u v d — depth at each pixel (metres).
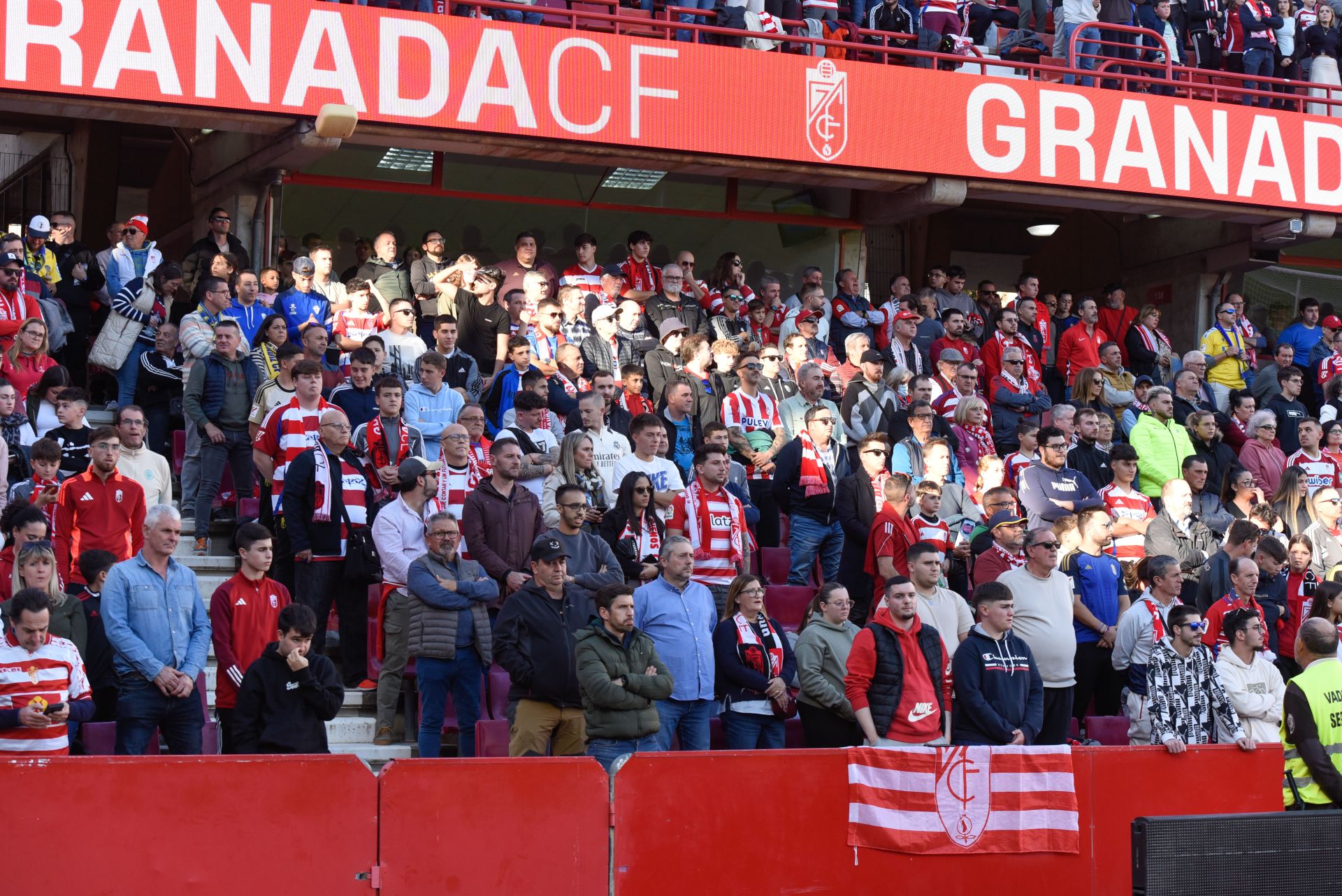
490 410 12.69
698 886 7.82
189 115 13.36
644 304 15.38
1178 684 9.39
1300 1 20.78
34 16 12.75
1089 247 21.05
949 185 16.03
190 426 11.84
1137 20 18.97
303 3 13.66
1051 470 12.53
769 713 9.45
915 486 12.13
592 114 14.63
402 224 16.20
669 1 16.53
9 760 6.99
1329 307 20.48
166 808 7.17
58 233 14.40
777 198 17.48
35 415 11.48
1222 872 7.20
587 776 7.71
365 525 10.39
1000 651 9.03
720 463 10.73
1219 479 14.27
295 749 8.20
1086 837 8.53
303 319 13.48
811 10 18.02
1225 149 17.11
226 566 11.35
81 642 8.88
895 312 16.48
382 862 7.41
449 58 14.15
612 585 8.56
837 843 8.08
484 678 10.35
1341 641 10.17
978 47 18.89
